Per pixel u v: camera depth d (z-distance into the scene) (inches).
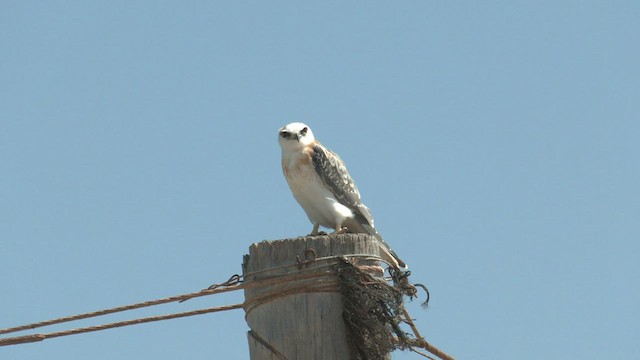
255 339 353.1
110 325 416.5
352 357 346.6
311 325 346.3
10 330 409.1
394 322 360.5
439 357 404.5
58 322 410.9
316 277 350.9
